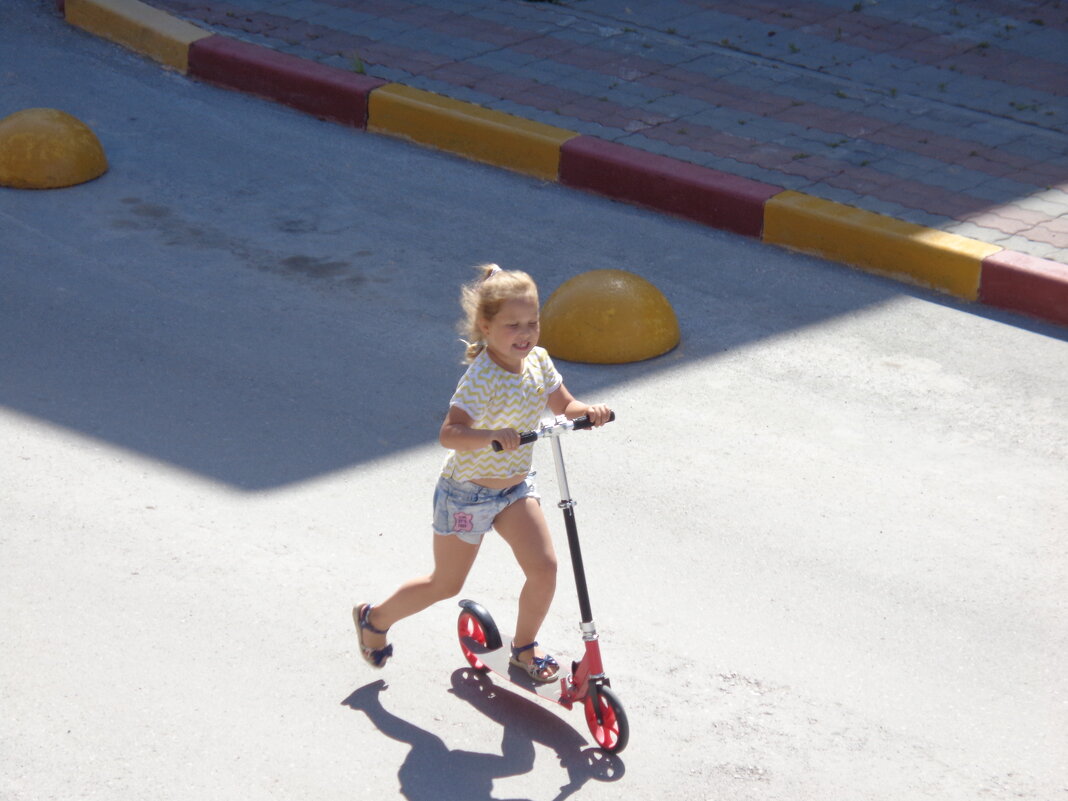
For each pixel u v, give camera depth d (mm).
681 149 16594
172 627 8711
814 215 14781
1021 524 10016
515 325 7188
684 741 7805
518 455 7582
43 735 7688
